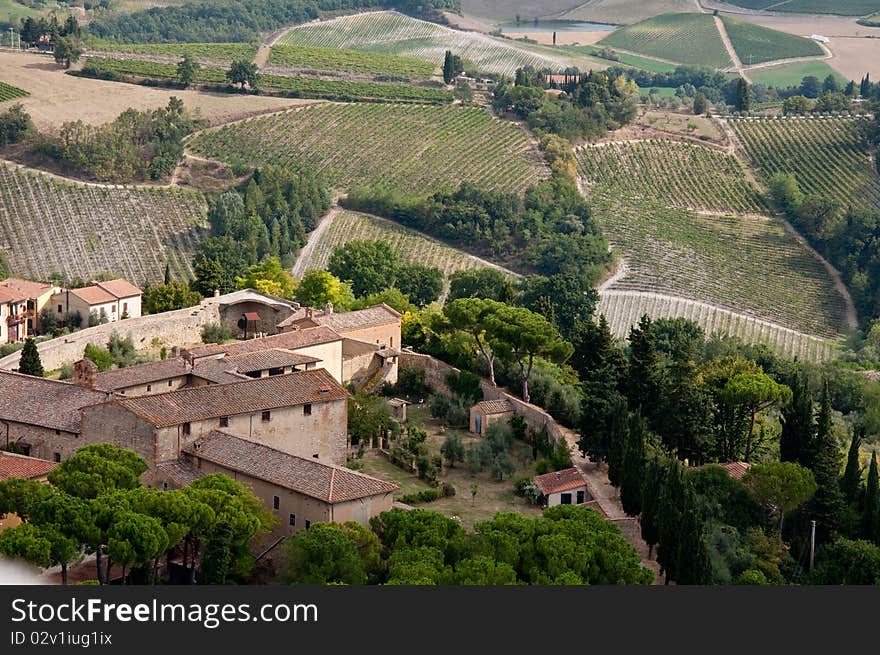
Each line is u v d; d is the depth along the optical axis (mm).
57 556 92812
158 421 115938
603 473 131375
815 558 118062
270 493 110875
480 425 144250
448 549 101312
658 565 113875
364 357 158125
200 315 175875
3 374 132125
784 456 133375
